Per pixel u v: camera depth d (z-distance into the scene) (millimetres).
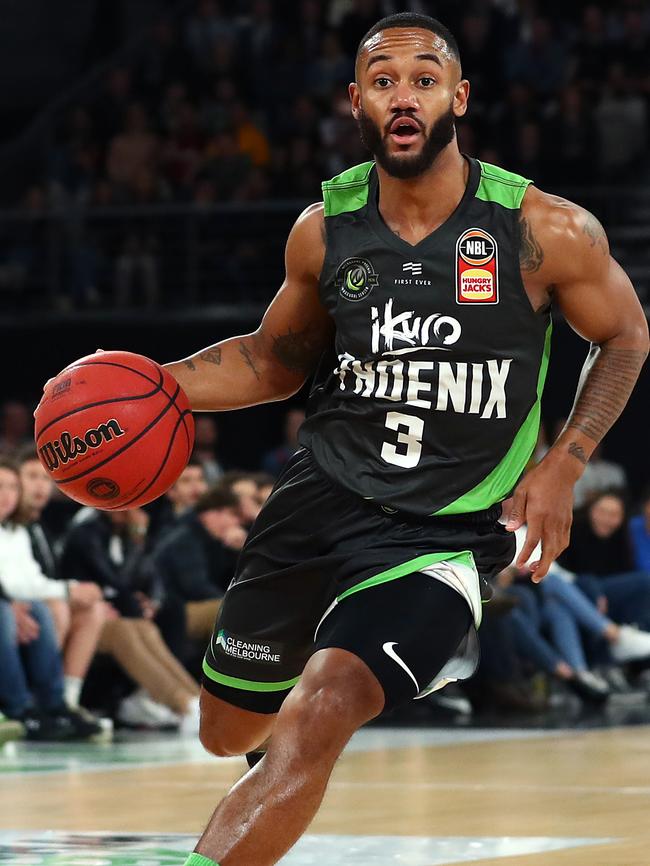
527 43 33688
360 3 34750
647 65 32906
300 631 7039
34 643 16312
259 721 7449
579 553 22328
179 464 6961
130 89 36688
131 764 13773
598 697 20703
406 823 9664
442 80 6477
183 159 33688
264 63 35500
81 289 32125
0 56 41500
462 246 6559
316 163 32781
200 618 18234
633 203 31078
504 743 15297
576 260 6586
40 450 6914
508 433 6660
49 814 10312
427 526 6648
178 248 32375
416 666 6059
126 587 17531
